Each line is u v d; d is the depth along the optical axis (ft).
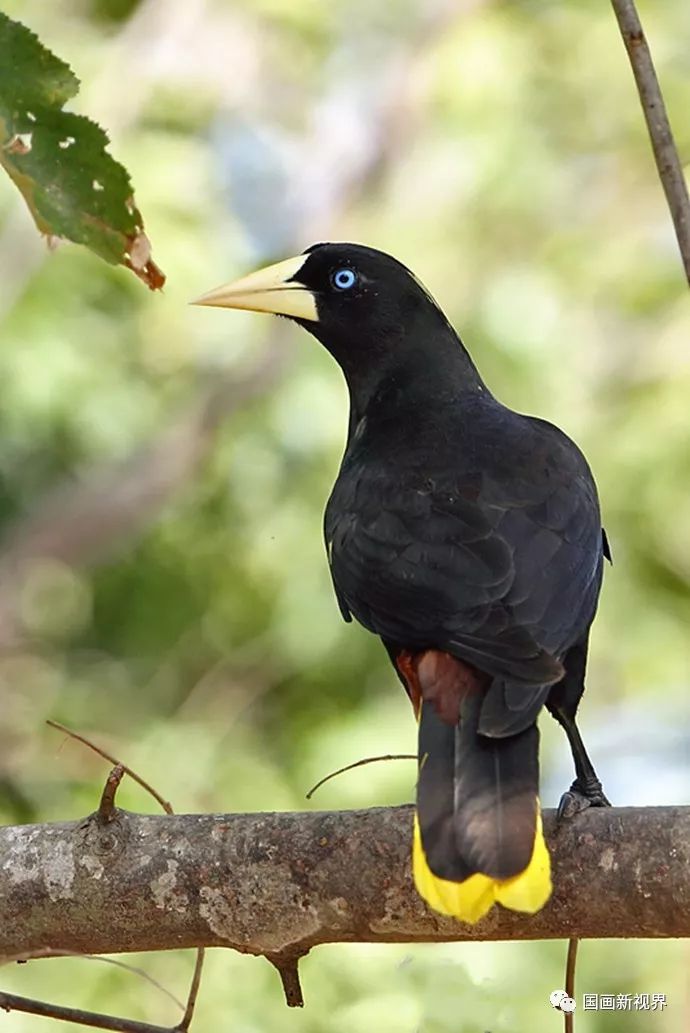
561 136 53.72
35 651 50.06
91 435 47.21
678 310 50.90
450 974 21.93
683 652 47.16
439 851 16.12
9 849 17.92
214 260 48.70
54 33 52.54
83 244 18.15
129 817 17.85
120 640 50.60
